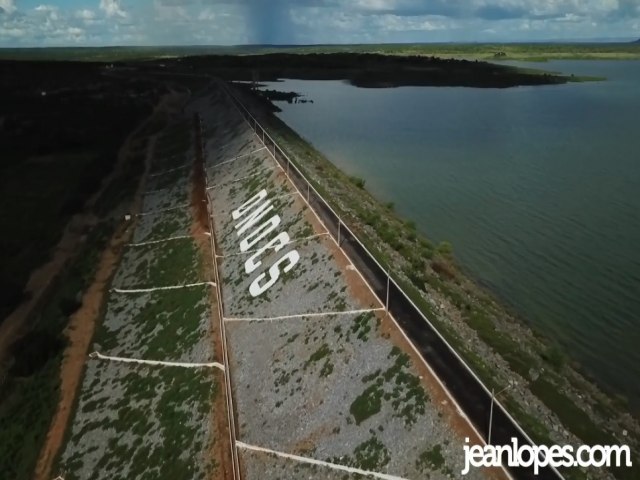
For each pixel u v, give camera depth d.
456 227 59.91
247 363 33.97
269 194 56.62
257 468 26.61
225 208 59.69
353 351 30.28
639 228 58.56
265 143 74.50
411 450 23.66
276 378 31.56
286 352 33.06
